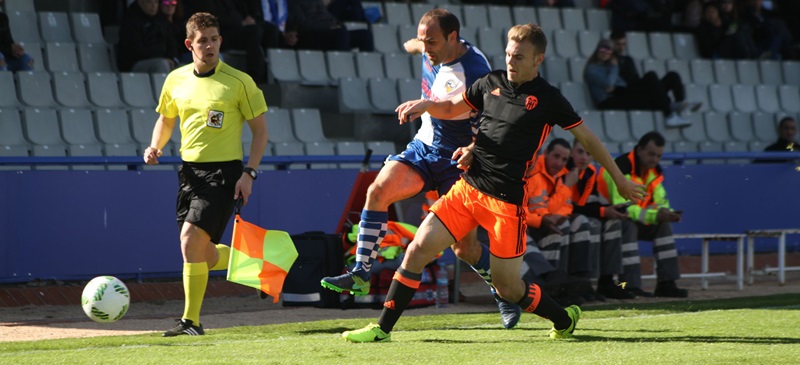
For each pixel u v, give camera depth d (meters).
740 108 52.59
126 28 39.44
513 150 18.53
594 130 46.28
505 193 18.62
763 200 40.97
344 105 43.16
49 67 39.03
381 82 44.25
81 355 17.92
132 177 30.95
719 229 39.94
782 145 43.75
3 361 17.16
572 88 47.84
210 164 21.95
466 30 49.16
